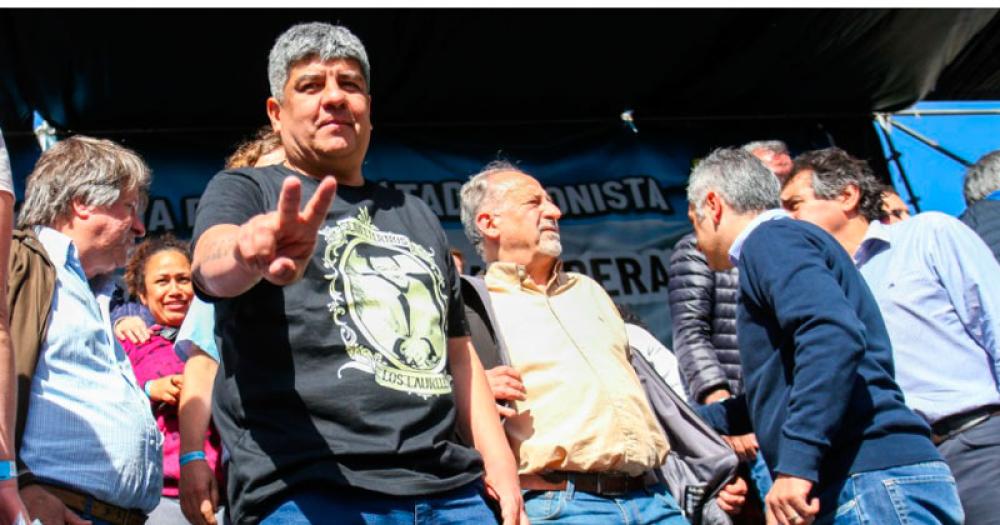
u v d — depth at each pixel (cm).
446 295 257
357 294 238
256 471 226
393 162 607
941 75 645
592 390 313
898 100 654
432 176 609
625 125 639
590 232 612
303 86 258
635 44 569
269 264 184
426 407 237
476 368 275
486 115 622
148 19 501
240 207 240
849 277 301
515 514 256
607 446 305
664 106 639
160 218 568
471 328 312
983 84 659
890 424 285
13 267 256
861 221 378
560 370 316
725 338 448
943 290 346
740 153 340
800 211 383
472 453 246
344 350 233
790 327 286
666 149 639
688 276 456
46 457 248
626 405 315
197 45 522
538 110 624
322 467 225
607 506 304
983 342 340
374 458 228
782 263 293
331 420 229
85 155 290
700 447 342
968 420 335
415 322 243
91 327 266
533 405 312
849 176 379
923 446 285
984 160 420
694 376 434
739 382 443
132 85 546
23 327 251
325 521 223
